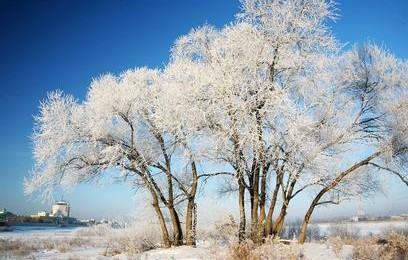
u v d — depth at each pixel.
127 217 25.91
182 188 22.67
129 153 22.06
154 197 23.16
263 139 17.62
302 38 19.38
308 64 19.44
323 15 19.00
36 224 83.00
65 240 32.41
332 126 19.83
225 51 19.72
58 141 22.02
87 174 23.11
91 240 33.94
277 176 19.52
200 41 23.23
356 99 21.19
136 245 23.09
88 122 22.19
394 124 20.33
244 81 18.36
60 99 22.67
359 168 21.31
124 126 23.12
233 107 17.36
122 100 21.64
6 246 25.45
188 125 18.64
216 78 18.22
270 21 19.09
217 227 22.89
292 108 17.42
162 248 22.42
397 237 14.21
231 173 20.08
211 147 18.48
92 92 22.89
